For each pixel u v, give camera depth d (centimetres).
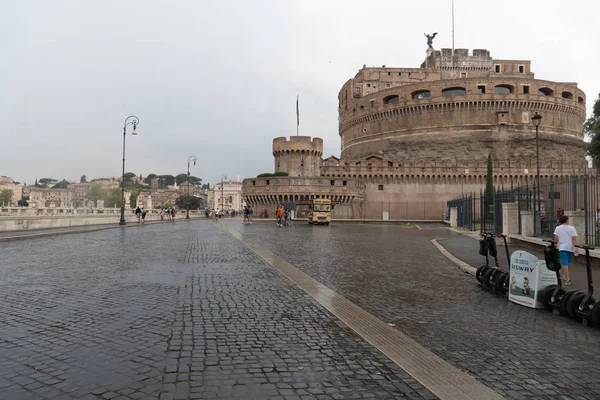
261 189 7762
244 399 419
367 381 472
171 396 420
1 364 495
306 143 8612
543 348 610
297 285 1045
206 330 647
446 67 11138
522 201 2314
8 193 16675
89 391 427
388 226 5200
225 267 1334
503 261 1545
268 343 595
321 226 4962
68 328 643
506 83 9394
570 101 9662
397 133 9969
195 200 16625
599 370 527
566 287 1035
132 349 553
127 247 1961
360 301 898
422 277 1234
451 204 5641
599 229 1546
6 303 807
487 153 9181
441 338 646
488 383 479
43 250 1789
